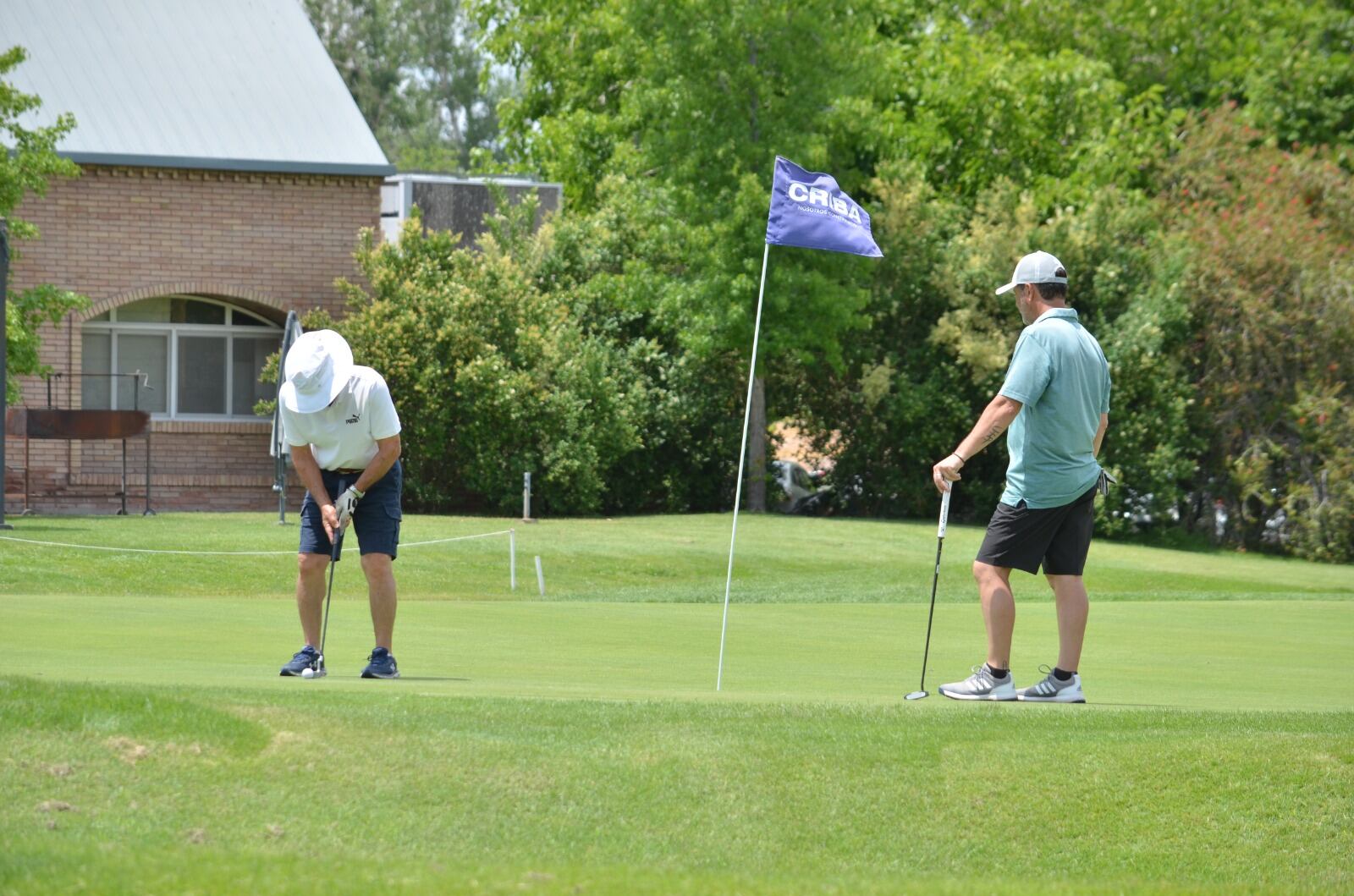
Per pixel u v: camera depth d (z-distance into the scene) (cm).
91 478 6894
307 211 7125
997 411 1739
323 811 1215
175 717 1348
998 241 7938
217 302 7194
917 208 8112
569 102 10112
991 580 1797
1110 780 1393
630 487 8138
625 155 8225
